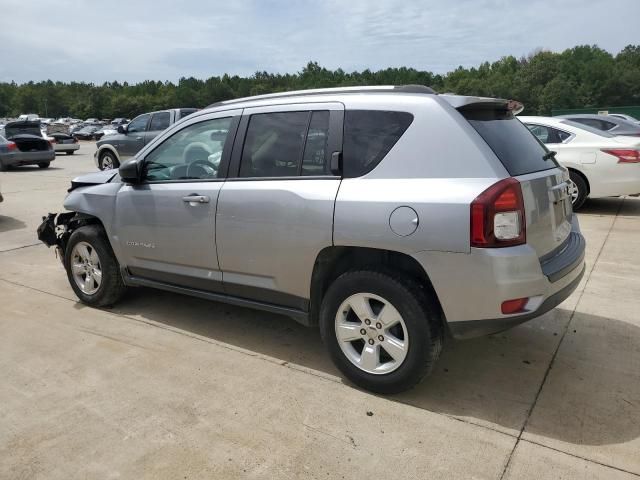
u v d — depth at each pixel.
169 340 4.14
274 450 2.77
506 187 2.82
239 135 3.79
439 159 3.00
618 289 5.05
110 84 150.75
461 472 2.58
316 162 3.41
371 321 3.21
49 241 5.21
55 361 3.81
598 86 76.19
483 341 4.01
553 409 3.10
